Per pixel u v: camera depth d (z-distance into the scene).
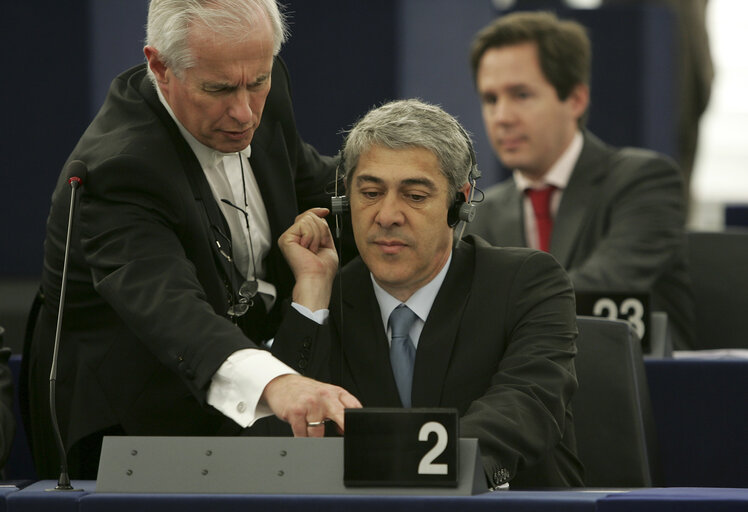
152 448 4.92
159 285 5.82
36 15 14.95
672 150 16.05
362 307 6.20
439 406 5.96
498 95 10.83
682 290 11.16
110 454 4.93
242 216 6.56
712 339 11.24
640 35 15.79
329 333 6.17
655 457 7.34
